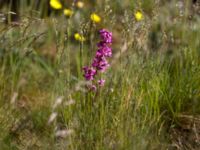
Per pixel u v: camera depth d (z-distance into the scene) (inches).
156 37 298.7
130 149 196.2
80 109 219.1
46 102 253.3
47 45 334.6
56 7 312.7
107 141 204.8
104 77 232.5
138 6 255.6
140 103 223.3
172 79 249.4
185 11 289.0
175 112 236.7
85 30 230.5
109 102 223.6
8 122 225.0
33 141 222.7
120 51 230.5
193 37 277.6
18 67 274.1
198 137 224.7
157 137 215.0
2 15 243.4
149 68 241.4
